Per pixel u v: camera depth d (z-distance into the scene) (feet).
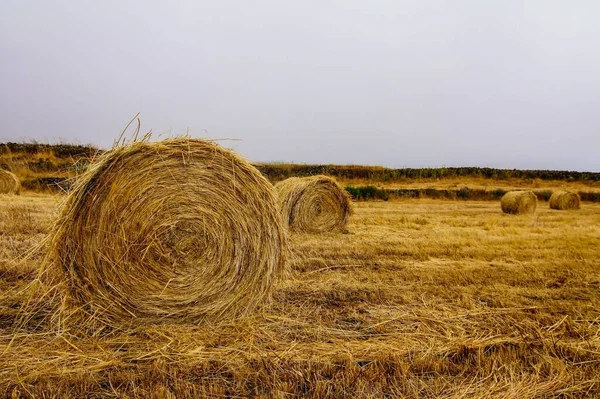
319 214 38.42
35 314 15.51
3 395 10.71
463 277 22.25
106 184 15.53
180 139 16.61
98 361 12.59
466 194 98.78
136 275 15.84
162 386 11.07
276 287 19.85
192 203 16.63
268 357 12.82
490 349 13.92
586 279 22.48
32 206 42.57
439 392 11.33
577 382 11.95
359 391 11.10
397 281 21.49
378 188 99.40
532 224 46.93
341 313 16.98
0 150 92.48
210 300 16.63
